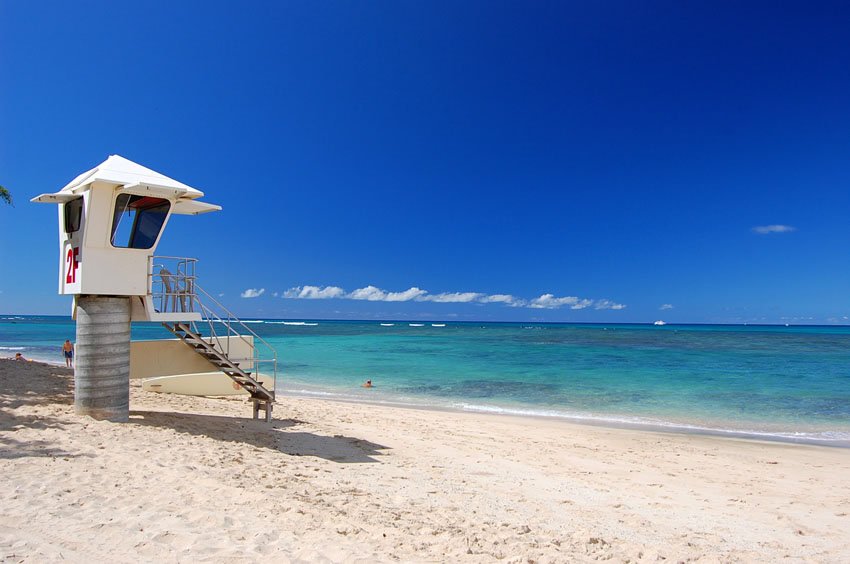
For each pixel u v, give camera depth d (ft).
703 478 35.50
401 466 33.35
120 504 19.99
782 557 21.29
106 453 27.02
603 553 19.69
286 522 19.47
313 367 115.03
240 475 26.00
